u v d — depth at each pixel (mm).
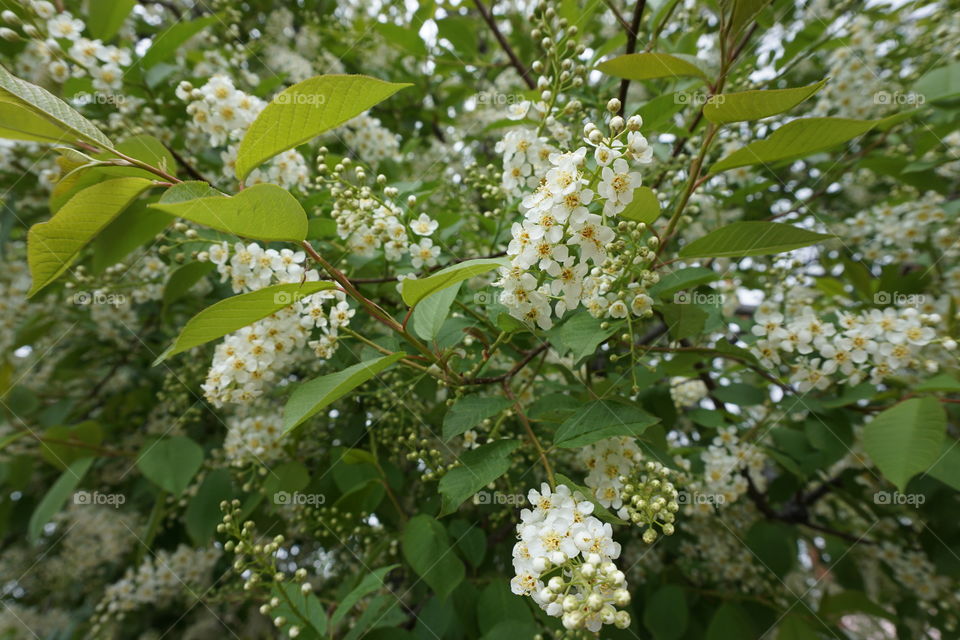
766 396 312
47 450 365
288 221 198
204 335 201
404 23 472
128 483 457
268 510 351
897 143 399
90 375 468
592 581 191
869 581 444
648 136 314
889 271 326
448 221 312
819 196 453
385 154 392
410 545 272
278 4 544
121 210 206
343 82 194
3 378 399
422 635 290
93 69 306
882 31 379
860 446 354
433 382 302
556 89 267
